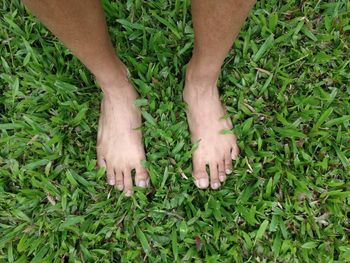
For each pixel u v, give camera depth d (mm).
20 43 751
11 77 741
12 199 706
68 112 737
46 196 709
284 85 734
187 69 676
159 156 708
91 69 594
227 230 697
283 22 759
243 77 740
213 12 470
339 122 719
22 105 729
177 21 760
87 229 696
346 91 744
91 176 711
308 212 694
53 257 687
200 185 701
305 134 724
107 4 756
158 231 695
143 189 702
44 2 431
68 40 506
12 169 708
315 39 754
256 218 700
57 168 711
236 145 713
